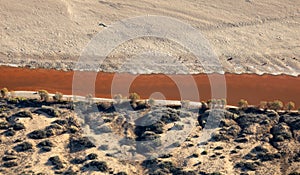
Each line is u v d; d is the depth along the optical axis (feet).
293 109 298.97
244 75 343.67
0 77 328.49
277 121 281.33
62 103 290.15
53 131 264.93
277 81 338.95
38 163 244.22
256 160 251.39
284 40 390.42
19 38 372.17
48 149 252.62
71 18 399.85
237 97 317.22
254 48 376.68
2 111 279.28
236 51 370.73
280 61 362.94
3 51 355.97
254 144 263.49
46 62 349.41
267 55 368.68
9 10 401.70
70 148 255.70
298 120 280.31
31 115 275.59
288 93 325.01
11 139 259.19
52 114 277.85
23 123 269.03
